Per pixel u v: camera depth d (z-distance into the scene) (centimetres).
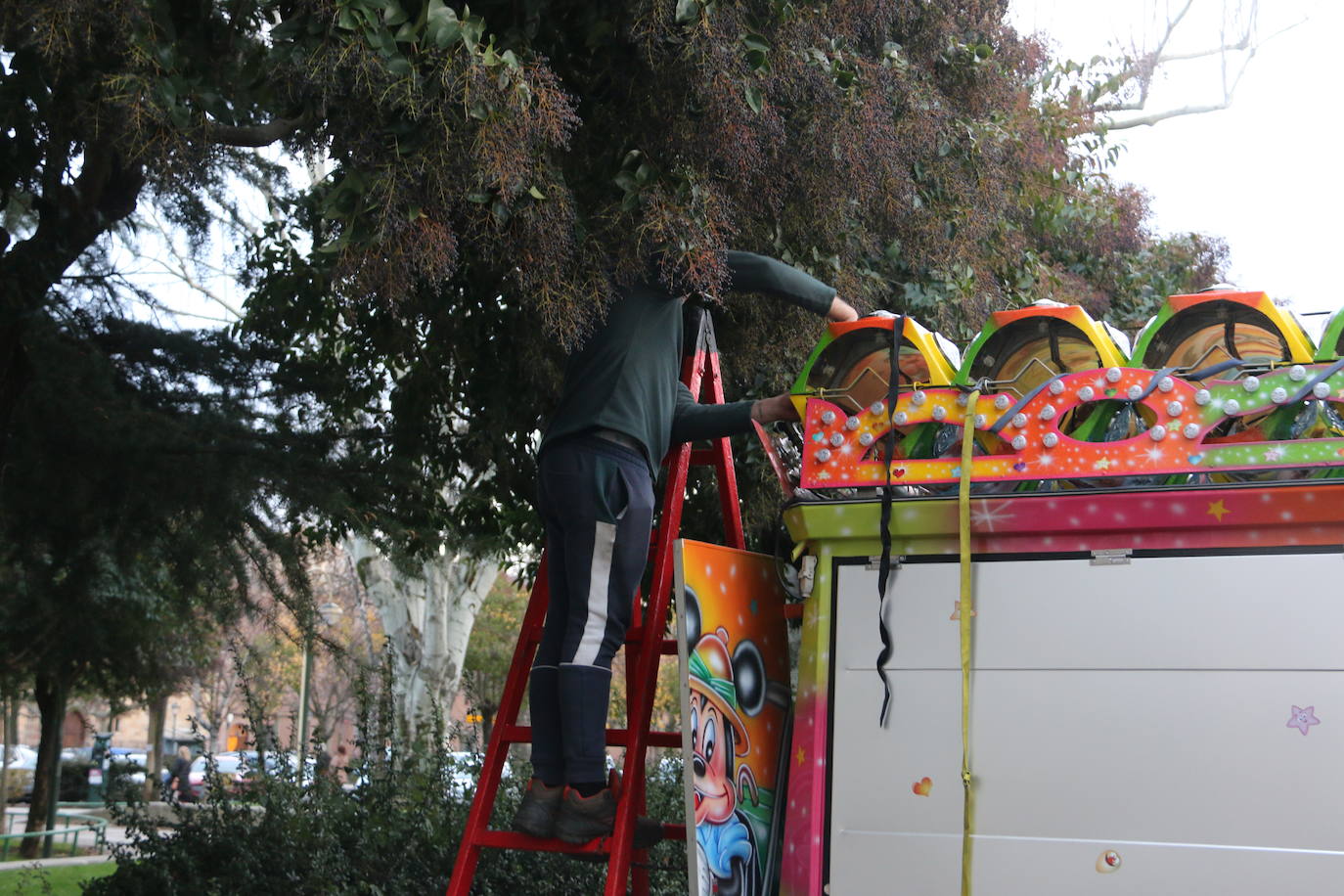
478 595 1794
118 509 663
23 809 2683
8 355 594
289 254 734
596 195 407
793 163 472
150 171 455
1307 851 255
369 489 723
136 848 713
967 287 643
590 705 324
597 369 348
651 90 404
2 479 623
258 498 686
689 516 727
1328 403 282
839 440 319
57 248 574
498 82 328
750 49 397
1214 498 276
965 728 287
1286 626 268
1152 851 266
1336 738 258
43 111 443
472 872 341
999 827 280
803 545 323
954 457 308
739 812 321
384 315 673
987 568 298
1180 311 292
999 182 667
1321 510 269
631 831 329
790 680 371
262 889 645
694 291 366
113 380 652
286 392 724
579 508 331
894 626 303
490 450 736
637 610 410
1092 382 294
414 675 1734
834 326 327
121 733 4897
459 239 396
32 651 1042
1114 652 281
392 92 329
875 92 487
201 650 1525
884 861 290
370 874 667
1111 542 288
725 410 362
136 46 342
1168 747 271
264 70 364
